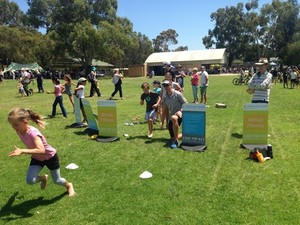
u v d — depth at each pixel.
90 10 72.19
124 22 79.88
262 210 4.93
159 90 11.49
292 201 5.19
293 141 8.75
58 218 4.86
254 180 6.07
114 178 6.35
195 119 8.18
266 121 8.06
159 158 7.50
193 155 7.67
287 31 89.44
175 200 5.33
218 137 9.31
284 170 6.52
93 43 65.69
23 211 5.10
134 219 4.76
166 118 10.21
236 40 99.00
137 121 12.07
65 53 73.69
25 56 75.06
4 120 13.30
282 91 24.95
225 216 4.77
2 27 74.00
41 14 72.62
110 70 84.25
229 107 15.52
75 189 5.86
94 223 4.69
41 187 5.80
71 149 8.46
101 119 9.35
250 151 7.74
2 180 6.39
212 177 6.27
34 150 4.85
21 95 24.33
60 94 13.33
